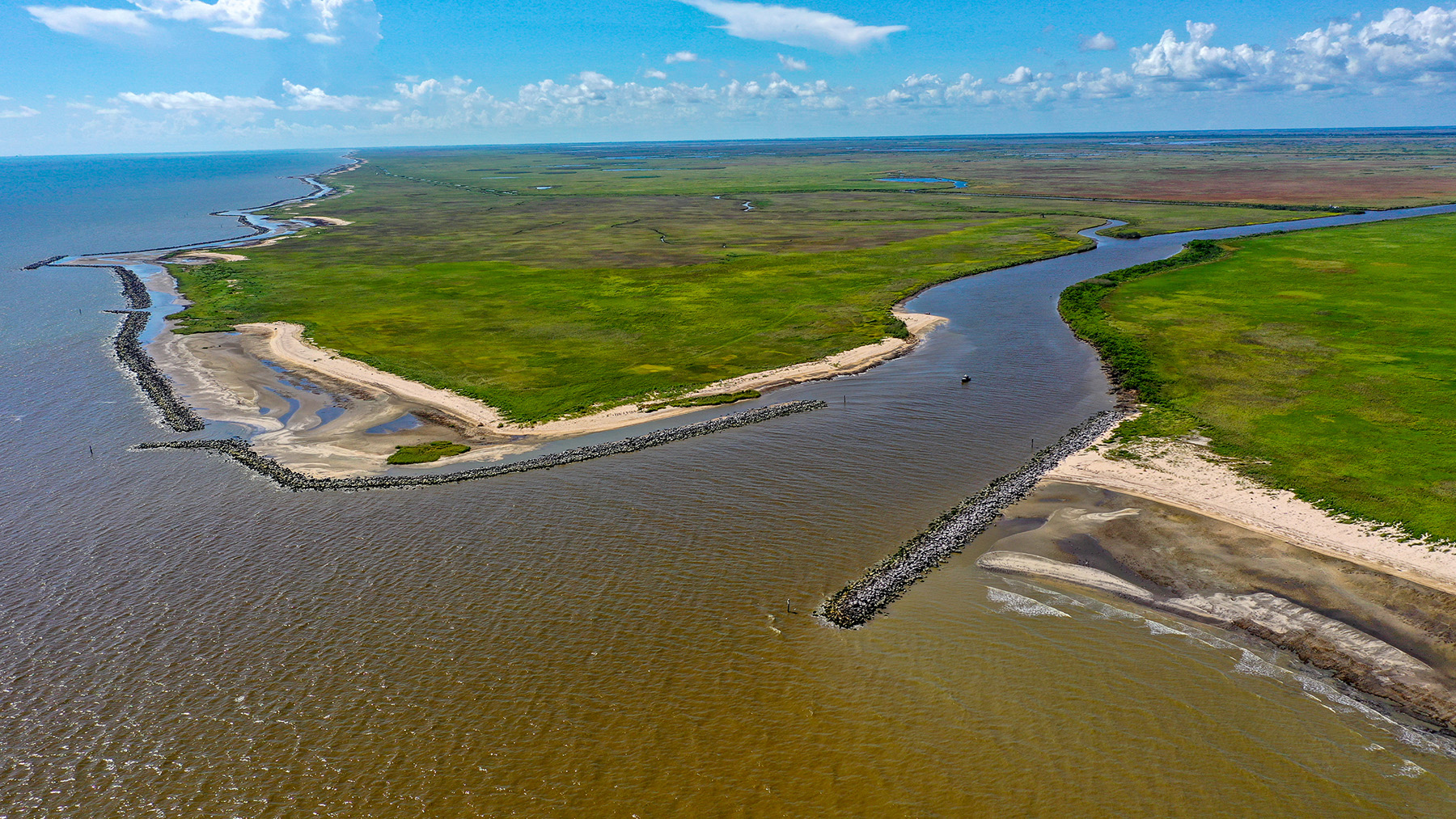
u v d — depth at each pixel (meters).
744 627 39.66
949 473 55.97
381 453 61.50
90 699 35.25
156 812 29.84
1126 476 53.94
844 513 50.56
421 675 36.62
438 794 30.48
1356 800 29.38
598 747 32.56
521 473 57.19
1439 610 38.28
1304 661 36.09
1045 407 68.38
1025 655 37.19
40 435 65.06
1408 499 48.47
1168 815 29.12
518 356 86.06
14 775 31.38
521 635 39.22
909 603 41.09
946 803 29.91
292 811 29.84
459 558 46.09
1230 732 32.53
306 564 45.62
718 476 56.06
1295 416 63.00
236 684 36.16
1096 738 32.50
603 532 48.66
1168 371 75.06
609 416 68.38
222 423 68.06
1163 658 36.66
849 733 33.12
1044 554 45.16
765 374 79.06
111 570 45.12
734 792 30.45
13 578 44.34
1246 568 42.78
